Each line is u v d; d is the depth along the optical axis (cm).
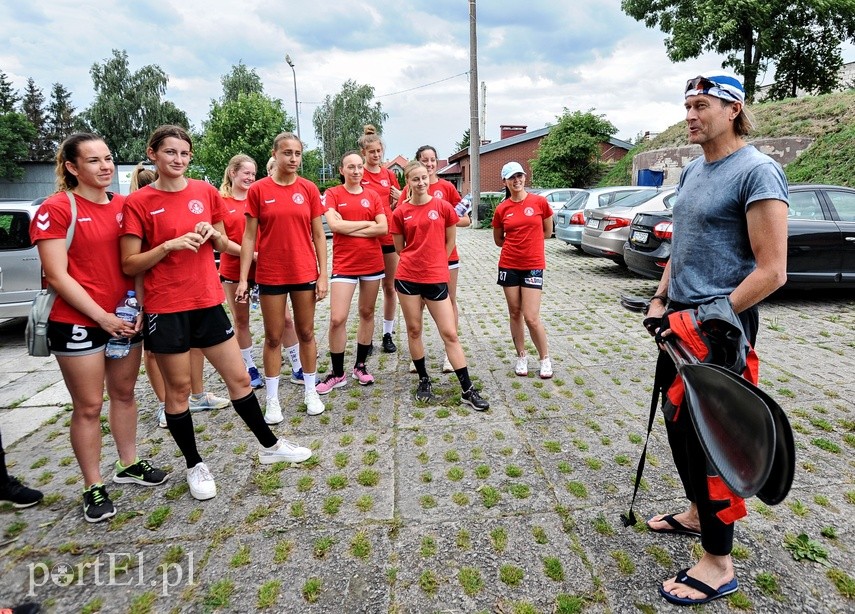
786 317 616
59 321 247
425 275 374
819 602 203
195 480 280
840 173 1362
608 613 200
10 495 272
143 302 267
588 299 745
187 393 276
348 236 414
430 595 211
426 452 324
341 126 5822
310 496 280
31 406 424
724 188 190
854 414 362
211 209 287
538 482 288
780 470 165
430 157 477
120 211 261
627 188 1097
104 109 4853
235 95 4869
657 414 372
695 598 202
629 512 242
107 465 318
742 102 190
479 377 450
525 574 220
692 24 2347
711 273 197
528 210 416
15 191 3472
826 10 2145
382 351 530
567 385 430
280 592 213
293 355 441
